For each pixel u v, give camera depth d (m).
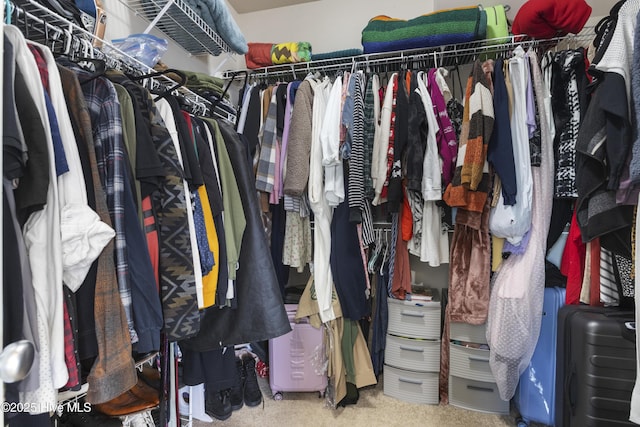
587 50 1.43
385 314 1.80
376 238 1.84
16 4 0.71
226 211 1.10
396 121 1.53
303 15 2.15
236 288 1.13
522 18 1.50
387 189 1.58
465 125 1.47
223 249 1.05
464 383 1.63
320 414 1.60
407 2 2.00
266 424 1.52
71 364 0.60
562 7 1.40
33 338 0.53
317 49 2.13
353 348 1.75
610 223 1.11
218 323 1.14
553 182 1.48
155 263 0.80
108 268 0.67
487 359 1.58
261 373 1.94
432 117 1.52
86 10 0.98
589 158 1.15
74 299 0.62
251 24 2.23
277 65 1.89
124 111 0.79
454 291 1.64
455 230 1.64
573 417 1.23
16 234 0.52
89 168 0.67
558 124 1.46
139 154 0.78
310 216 1.87
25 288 0.53
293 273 2.21
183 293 0.84
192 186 0.94
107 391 0.64
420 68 1.85
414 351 1.70
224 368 1.27
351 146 1.56
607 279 1.32
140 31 1.40
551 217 1.53
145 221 0.79
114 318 0.67
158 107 0.93
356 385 1.71
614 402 1.13
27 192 0.53
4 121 0.49
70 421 0.88
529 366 1.48
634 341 1.12
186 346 1.17
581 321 1.21
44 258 0.55
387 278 1.81
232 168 1.16
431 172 1.51
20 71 0.55
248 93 1.77
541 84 1.47
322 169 1.66
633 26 1.01
